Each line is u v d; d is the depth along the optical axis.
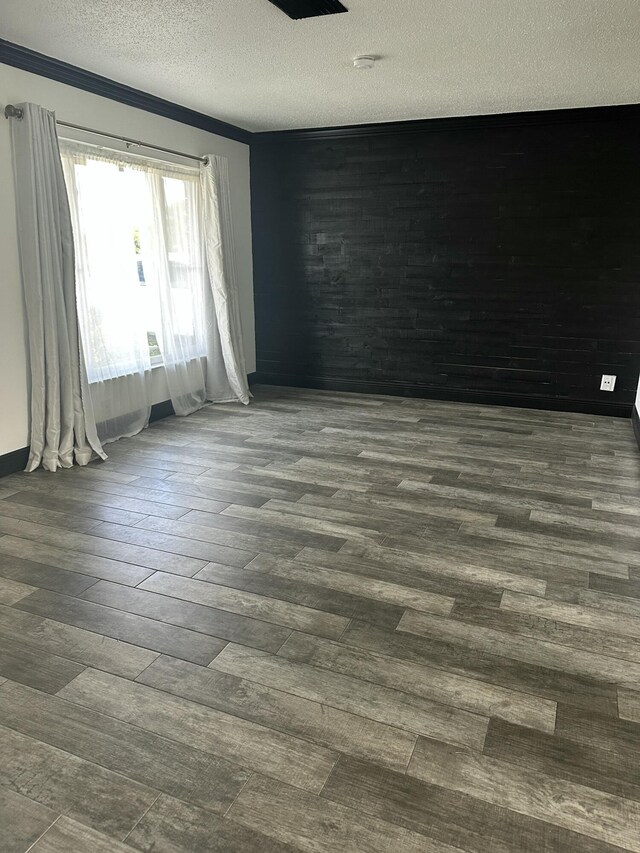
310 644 2.09
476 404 5.47
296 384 6.17
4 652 2.04
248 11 2.84
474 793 1.50
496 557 2.70
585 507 3.23
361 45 3.30
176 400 4.98
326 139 5.47
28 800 1.49
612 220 4.75
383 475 3.71
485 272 5.22
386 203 5.41
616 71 3.71
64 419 3.80
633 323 4.86
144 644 2.09
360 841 1.38
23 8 2.81
